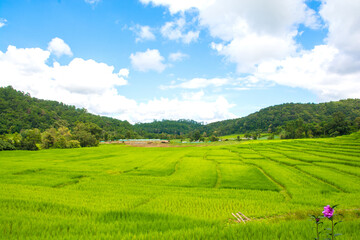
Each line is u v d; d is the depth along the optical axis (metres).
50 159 48.97
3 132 117.38
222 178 27.02
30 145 75.44
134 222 9.91
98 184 22.64
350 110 198.75
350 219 10.08
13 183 22.00
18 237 7.87
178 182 24.58
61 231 8.60
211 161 44.12
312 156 45.12
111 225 9.32
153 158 51.97
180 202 15.04
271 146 72.00
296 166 34.38
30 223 9.45
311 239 6.67
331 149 54.94
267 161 41.84
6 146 68.94
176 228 9.21
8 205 12.41
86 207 12.71
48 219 10.21
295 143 77.62
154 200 15.61
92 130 116.12
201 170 33.28
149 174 30.23
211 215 11.97
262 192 19.95
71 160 47.50
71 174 27.80
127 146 107.81
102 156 57.19
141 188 20.69
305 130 127.69
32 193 16.22
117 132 183.62
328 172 28.91
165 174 30.25
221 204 14.55
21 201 13.34
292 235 7.07
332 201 16.02
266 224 8.81
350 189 20.62
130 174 30.12
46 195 15.79
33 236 7.74
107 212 11.61
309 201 16.02
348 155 45.91
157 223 9.78
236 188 22.58
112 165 38.94
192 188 21.56
